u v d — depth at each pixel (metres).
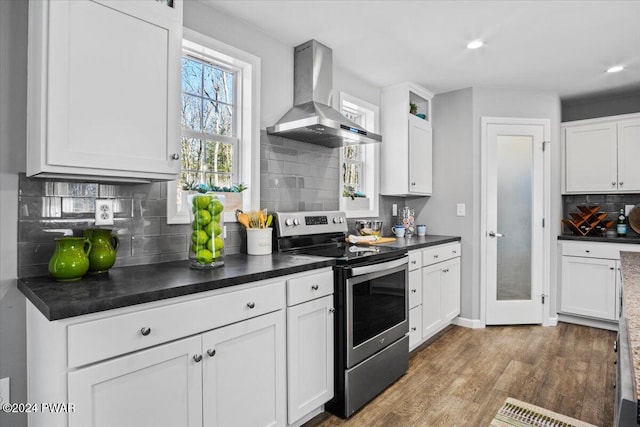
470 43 2.66
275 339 1.72
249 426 1.60
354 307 2.07
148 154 1.56
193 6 2.09
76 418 1.09
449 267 3.40
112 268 1.73
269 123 2.54
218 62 2.32
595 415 2.03
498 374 2.55
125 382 1.21
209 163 2.30
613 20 2.32
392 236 3.75
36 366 1.37
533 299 3.59
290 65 2.70
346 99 3.17
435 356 2.87
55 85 1.30
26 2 1.51
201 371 1.42
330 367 2.03
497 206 3.60
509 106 3.63
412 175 3.45
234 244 2.30
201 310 1.42
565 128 3.95
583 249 3.58
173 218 1.97
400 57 2.90
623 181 3.61
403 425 1.96
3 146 1.46
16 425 1.48
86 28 1.38
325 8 2.21
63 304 1.08
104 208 1.72
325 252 2.38
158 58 1.59
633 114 3.57
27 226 1.51
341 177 3.13
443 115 3.79
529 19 2.32
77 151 1.36
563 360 2.78
